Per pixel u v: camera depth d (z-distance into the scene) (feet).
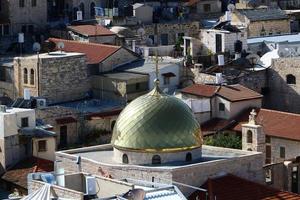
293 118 571.28
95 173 445.78
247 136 514.68
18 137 542.98
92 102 624.18
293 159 524.52
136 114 442.09
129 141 439.63
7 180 522.47
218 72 646.74
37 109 575.38
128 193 369.30
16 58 632.79
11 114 541.34
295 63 635.25
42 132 549.95
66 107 592.19
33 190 410.93
